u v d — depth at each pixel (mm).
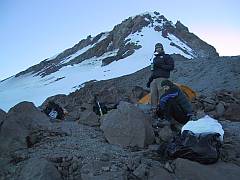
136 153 8555
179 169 7840
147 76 66000
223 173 7781
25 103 10000
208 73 43219
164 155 8508
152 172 7707
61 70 168875
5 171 8219
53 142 9117
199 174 7684
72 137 9422
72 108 25031
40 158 8141
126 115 9391
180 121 10203
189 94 16094
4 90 175250
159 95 12242
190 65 48750
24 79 188000
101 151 8469
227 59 46406
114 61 146500
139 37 163000
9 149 8922
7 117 9492
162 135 9508
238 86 35812
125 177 7613
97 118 11117
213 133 8344
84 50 190500
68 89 122000
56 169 7867
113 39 177375
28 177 7586
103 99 27562
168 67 12320
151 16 186500
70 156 8188
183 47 160625
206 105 14844
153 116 11148
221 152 8695
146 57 137625
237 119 14227
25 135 9297
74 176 7812
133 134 9141
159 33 167250
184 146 8164
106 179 7438
